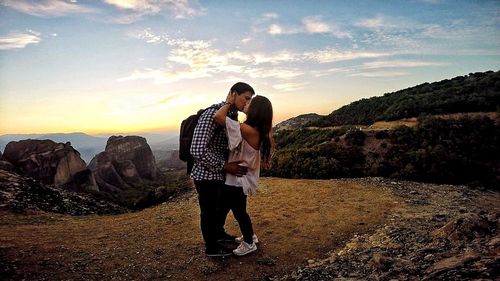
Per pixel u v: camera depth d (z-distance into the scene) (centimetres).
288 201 776
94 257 449
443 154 1215
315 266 404
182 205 845
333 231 542
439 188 955
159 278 386
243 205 430
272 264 417
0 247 464
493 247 339
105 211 1144
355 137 1661
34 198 984
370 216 623
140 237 552
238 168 394
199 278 385
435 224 535
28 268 400
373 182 1034
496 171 1125
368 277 339
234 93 395
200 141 373
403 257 384
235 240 481
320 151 1544
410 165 1176
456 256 334
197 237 538
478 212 624
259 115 390
